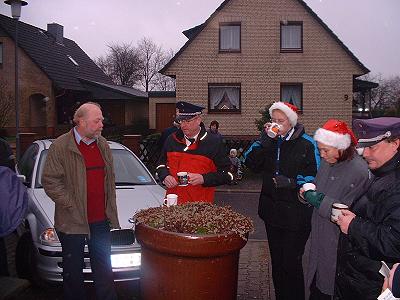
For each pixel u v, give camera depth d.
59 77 28.59
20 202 2.87
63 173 4.11
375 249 2.45
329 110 20.86
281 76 20.91
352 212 2.78
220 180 4.36
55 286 5.21
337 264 2.91
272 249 4.10
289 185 3.81
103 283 4.35
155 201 5.56
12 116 27.50
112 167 4.41
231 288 3.49
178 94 21.12
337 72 20.72
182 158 4.45
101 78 35.19
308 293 4.79
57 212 4.21
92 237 4.32
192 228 3.38
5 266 5.01
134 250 4.73
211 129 12.35
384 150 2.49
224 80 21.02
